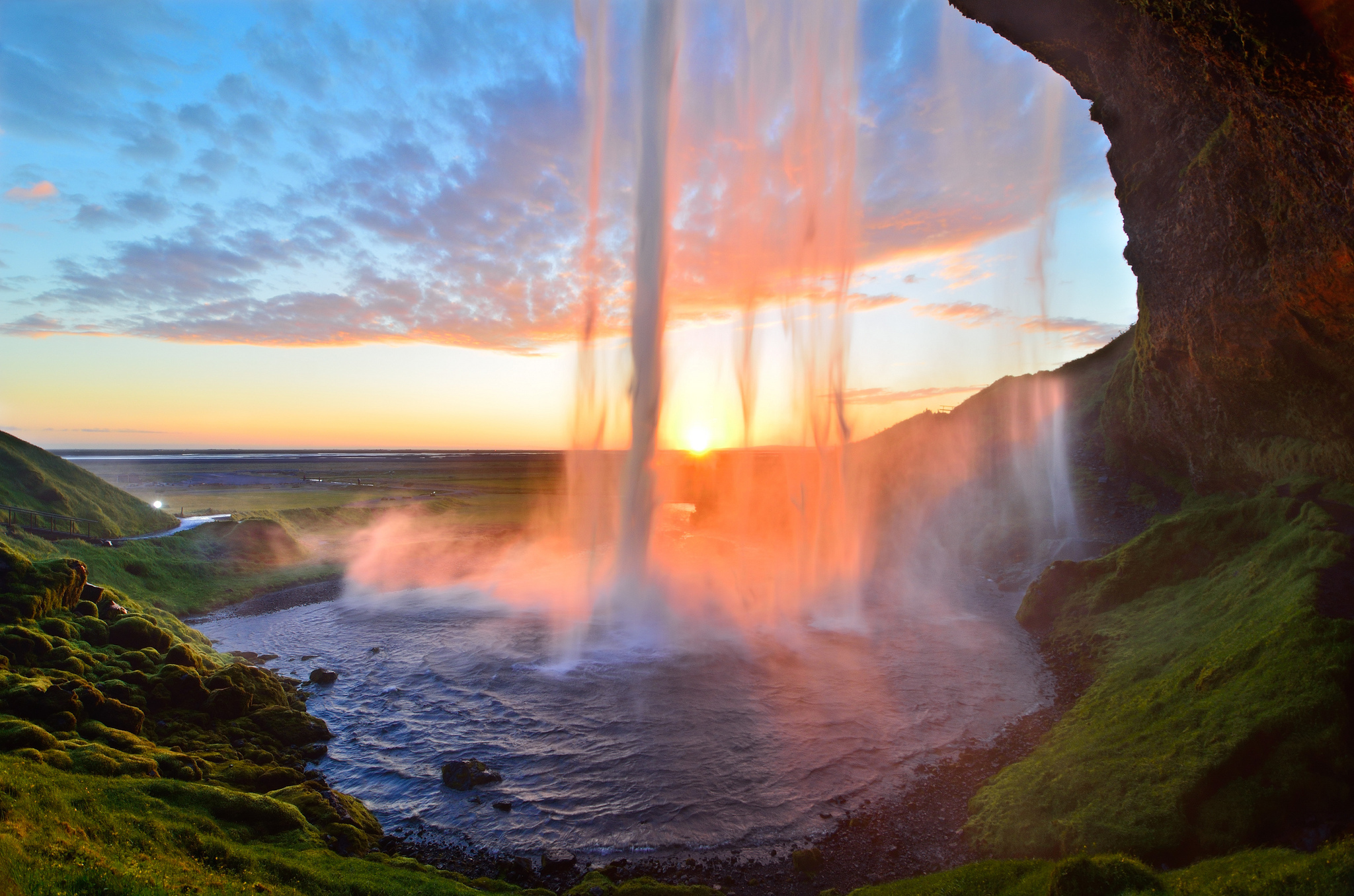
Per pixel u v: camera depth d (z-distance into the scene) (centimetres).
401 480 15488
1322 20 1330
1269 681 1836
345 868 1563
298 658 3703
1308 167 1998
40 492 5028
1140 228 3922
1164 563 3403
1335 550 2369
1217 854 1430
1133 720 2111
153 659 2684
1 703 1944
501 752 2534
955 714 2789
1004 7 2692
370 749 2572
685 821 2036
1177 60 2392
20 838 1112
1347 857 1079
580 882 1727
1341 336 2688
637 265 4544
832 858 1825
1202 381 3944
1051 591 3953
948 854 1792
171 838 1426
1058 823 1669
